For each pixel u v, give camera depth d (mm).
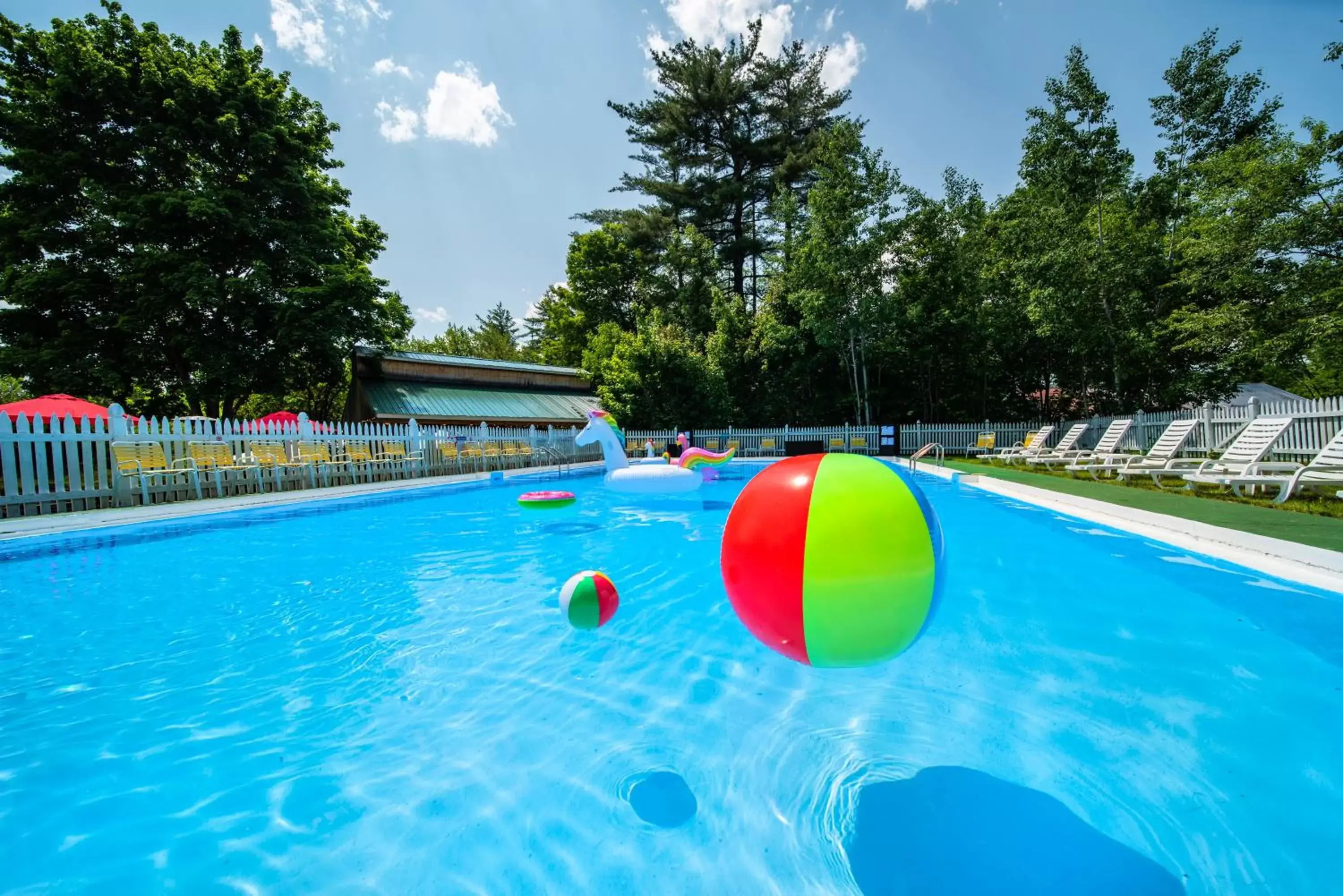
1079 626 3816
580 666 3422
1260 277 13648
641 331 26297
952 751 2422
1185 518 6371
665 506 10008
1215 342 14836
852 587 1904
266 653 3670
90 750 2551
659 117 29516
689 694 3023
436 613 4430
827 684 3111
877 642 1994
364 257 28281
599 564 5930
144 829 2016
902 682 3090
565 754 2461
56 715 2885
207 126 19906
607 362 25922
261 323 21719
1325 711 2658
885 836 1901
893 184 22922
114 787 2271
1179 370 18359
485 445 17891
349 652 3666
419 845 1910
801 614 1959
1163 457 10734
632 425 24406
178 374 21297
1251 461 8109
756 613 2088
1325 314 12992
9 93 18938
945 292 24203
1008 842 1847
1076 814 1980
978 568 5270
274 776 2334
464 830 1979
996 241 22312
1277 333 13977
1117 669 3166
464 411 23531
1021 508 8344
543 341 47656
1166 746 2406
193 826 2029
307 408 32812
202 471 10531
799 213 28047
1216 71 18672
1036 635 3684
